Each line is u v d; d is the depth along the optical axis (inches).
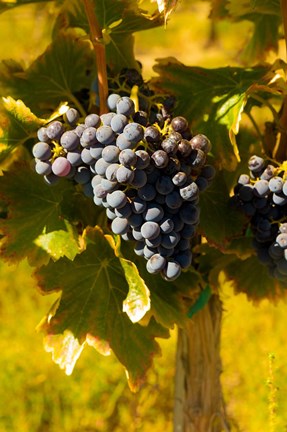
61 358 37.8
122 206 34.3
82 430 74.2
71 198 38.4
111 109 36.3
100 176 35.0
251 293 43.1
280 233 37.6
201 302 41.8
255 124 41.4
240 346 82.7
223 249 38.8
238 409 74.4
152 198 34.5
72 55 41.6
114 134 34.4
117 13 37.1
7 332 86.1
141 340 38.6
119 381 77.9
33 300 92.4
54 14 44.3
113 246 37.0
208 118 38.7
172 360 78.2
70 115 35.9
